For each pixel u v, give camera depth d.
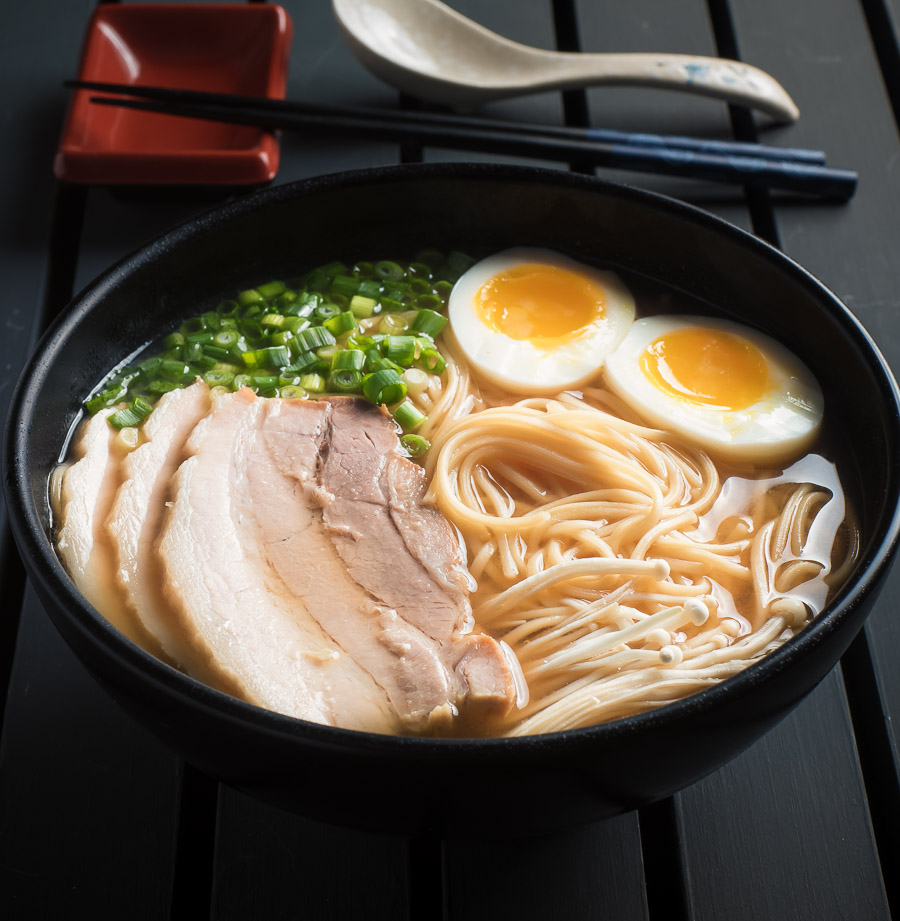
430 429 0.38
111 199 0.46
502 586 0.35
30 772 0.35
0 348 0.42
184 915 0.35
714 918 0.33
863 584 0.30
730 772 0.35
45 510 0.34
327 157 0.46
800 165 0.45
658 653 0.33
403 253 0.41
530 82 0.47
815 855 0.34
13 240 0.45
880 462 0.34
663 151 0.44
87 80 0.46
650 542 0.35
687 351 0.38
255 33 0.48
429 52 0.47
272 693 0.32
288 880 0.34
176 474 0.35
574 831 0.34
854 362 0.35
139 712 0.30
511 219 0.39
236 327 0.39
